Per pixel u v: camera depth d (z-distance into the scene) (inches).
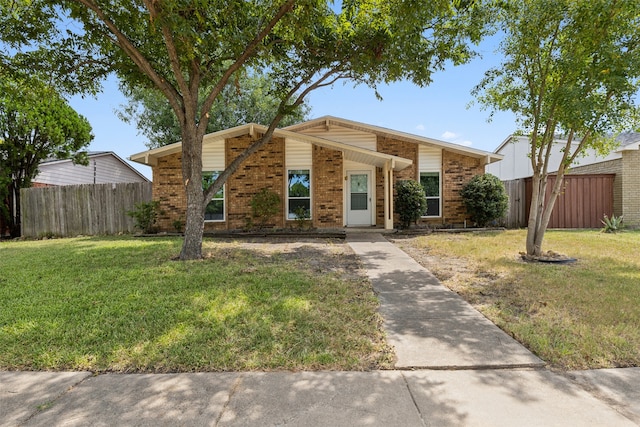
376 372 109.3
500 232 464.4
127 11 261.7
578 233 444.1
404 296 185.9
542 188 285.3
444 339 131.9
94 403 93.8
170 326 141.6
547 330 137.1
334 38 306.5
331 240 409.4
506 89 281.6
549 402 92.8
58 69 299.3
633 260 270.5
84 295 183.8
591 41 223.1
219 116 858.1
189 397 96.0
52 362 116.2
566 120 241.1
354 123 510.3
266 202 469.4
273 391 98.6
